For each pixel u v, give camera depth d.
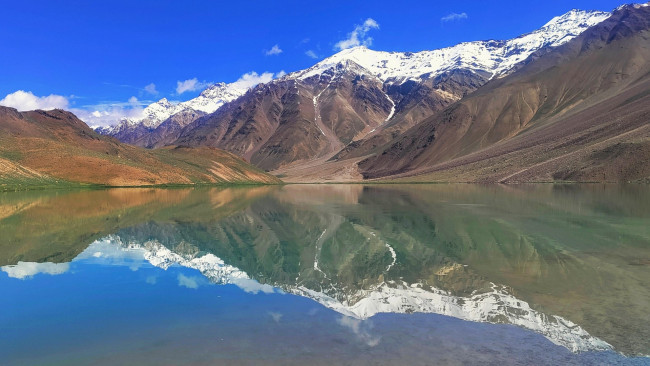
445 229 29.81
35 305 13.48
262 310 12.66
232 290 14.96
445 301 13.34
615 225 29.69
